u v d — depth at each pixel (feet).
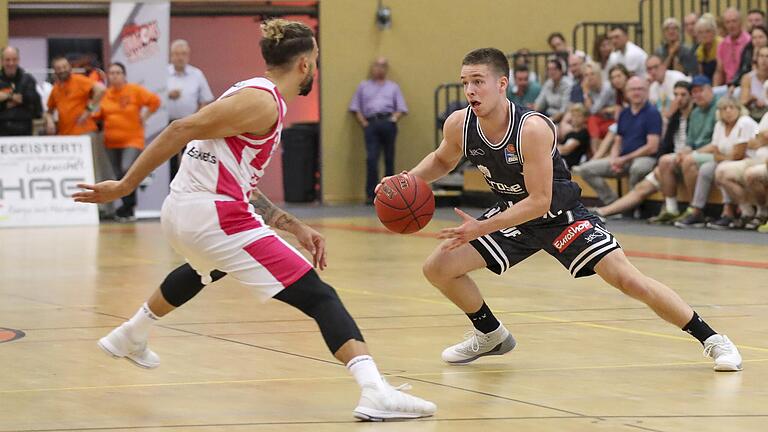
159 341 28.27
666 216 63.16
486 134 23.57
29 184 72.23
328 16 87.20
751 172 57.16
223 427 19.39
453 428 19.10
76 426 19.47
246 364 25.23
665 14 88.12
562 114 73.92
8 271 45.24
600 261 24.36
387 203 23.58
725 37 68.49
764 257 47.32
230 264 19.94
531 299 35.78
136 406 21.07
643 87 65.10
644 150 65.16
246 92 19.60
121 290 38.91
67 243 58.54
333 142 87.92
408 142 88.99
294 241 57.93
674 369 24.36
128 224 72.74
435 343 27.94
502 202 25.00
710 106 61.52
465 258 24.62
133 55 75.72
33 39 90.17
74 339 28.89
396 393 19.76
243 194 20.06
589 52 90.33
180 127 19.24
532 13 89.61
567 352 26.55
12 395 22.06
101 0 83.35
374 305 34.63
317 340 28.37
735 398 21.34
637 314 32.45
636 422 19.39
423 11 88.53
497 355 26.27
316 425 19.49
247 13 86.28
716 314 32.24
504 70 23.26
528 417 19.85
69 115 73.92
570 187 24.34
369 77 87.97
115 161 74.02
